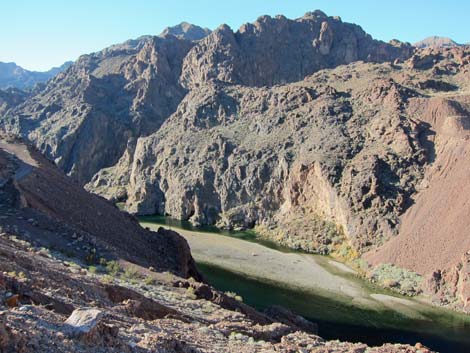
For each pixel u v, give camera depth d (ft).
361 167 250.37
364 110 301.22
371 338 136.26
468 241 175.01
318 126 302.04
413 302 165.07
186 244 157.69
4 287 47.50
